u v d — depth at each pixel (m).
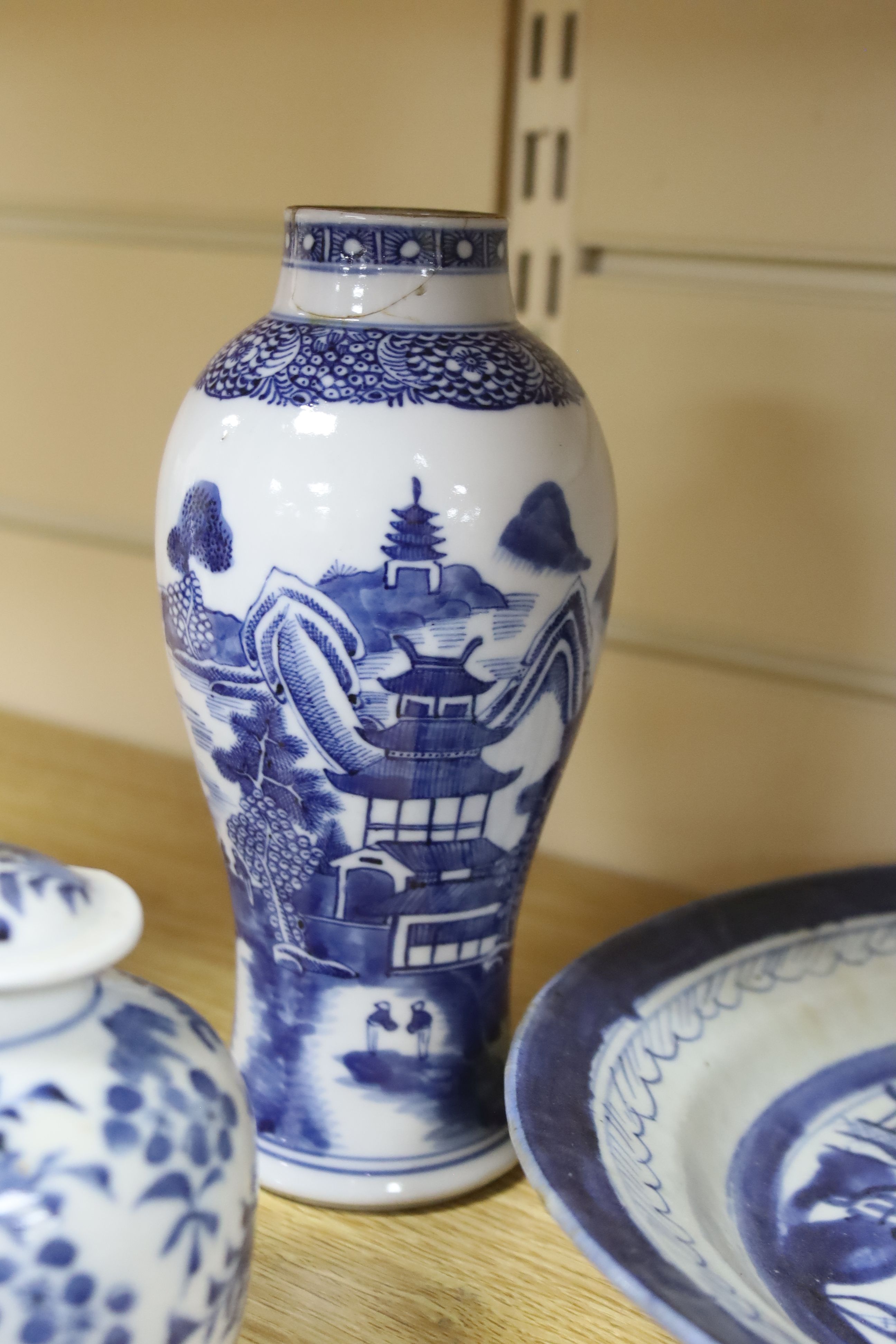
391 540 0.37
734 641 0.61
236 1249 0.30
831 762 0.60
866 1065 0.46
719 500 0.59
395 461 0.36
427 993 0.43
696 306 0.58
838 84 0.53
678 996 0.45
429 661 0.38
